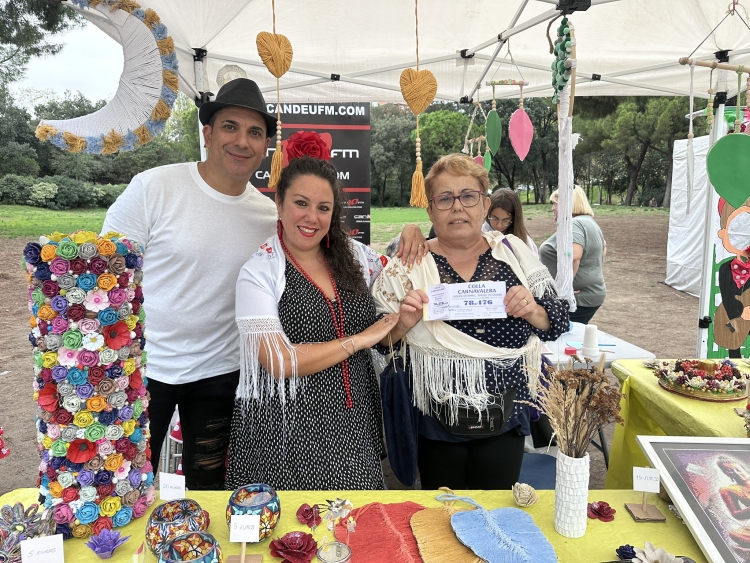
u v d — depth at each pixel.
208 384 2.04
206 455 2.11
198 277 1.96
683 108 14.80
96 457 1.17
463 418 1.69
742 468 1.30
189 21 2.76
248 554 1.13
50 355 1.11
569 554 1.14
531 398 1.75
